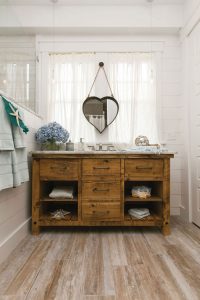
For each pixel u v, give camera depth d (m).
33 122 2.49
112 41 2.92
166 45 2.92
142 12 2.78
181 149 2.91
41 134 2.43
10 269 1.53
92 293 1.26
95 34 2.92
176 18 2.78
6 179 1.54
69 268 1.54
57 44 2.91
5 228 1.75
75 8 2.78
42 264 1.60
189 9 2.60
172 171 2.93
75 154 2.18
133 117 2.86
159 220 2.22
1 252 1.63
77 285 1.34
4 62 2.00
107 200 2.21
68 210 2.53
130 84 2.89
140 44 2.92
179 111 2.92
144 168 2.22
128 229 2.36
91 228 2.38
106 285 1.34
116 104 2.85
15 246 1.90
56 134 2.44
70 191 2.31
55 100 2.88
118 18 2.78
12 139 1.61
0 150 1.48
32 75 2.77
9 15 2.21
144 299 1.21
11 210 1.87
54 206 2.65
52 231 2.29
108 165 2.21
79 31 2.87
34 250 1.83
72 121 2.86
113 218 2.21
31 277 1.43
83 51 2.90
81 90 2.88
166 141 2.91
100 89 2.88
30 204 2.34
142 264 1.59
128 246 1.91
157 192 2.43
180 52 2.93
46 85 2.88
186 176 2.72
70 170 2.20
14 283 1.36
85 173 2.20
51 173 2.20
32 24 2.76
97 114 2.84
